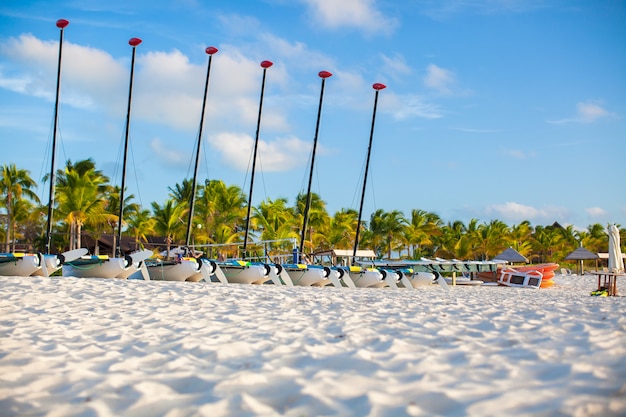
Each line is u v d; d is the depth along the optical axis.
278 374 6.16
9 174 44.25
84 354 7.20
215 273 23.98
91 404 5.11
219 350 7.34
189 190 55.88
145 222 46.50
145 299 14.54
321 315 11.04
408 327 9.07
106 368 6.46
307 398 5.19
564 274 56.41
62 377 6.00
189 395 5.40
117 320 10.43
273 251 45.97
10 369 6.34
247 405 5.02
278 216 47.28
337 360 6.67
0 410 4.95
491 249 66.75
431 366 6.34
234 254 46.84
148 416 4.83
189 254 27.02
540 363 6.34
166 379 5.97
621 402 4.83
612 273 23.94
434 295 19.83
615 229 24.47
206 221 47.41
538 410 4.68
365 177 34.66
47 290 16.27
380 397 5.18
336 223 53.66
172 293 16.59
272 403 5.12
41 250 49.12
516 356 6.73
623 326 8.64
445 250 68.56
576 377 5.66
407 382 5.70
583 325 8.89
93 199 40.75
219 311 12.02
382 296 17.72
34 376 6.05
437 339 7.90
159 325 9.78
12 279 19.62
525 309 12.12
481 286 32.62
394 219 60.59
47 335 8.54
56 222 43.69
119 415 4.87
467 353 6.94
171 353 7.22
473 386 5.48
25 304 12.66
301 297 16.14
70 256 22.88
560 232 83.19
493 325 9.20
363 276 26.84
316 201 56.97
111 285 19.12
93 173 46.03
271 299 15.23
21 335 8.51
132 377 6.05
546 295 21.70
